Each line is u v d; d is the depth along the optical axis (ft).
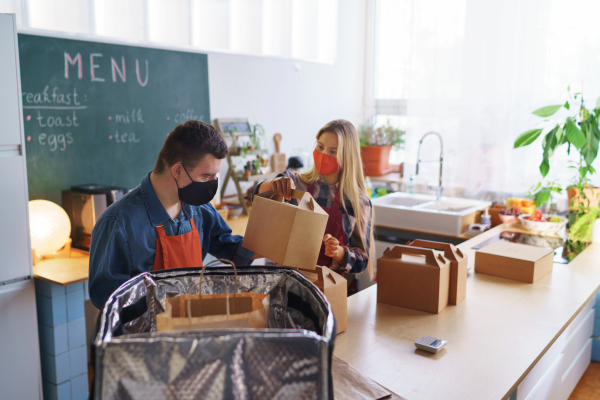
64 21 8.29
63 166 8.54
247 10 11.75
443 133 13.50
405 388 3.76
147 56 9.64
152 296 3.26
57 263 7.54
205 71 10.93
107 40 8.92
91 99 8.80
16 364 6.87
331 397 2.34
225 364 2.20
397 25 15.56
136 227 4.46
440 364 4.15
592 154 8.73
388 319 5.10
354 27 15.70
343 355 4.28
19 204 6.61
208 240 5.38
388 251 5.59
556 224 9.00
